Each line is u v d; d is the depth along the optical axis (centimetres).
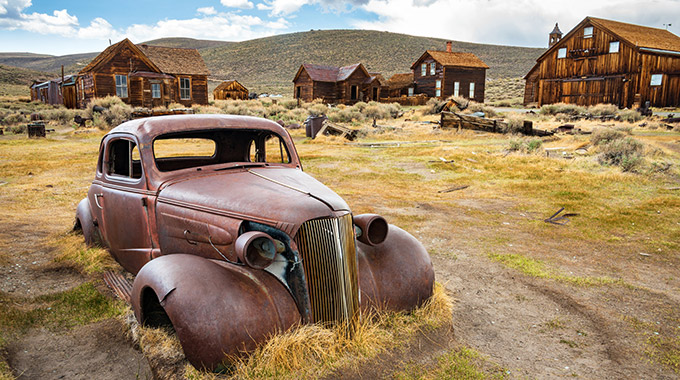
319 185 349
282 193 318
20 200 841
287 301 294
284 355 281
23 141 1948
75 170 1225
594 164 1304
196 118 396
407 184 1122
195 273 282
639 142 1415
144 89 3694
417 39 18475
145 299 313
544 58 4481
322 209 296
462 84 5256
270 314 285
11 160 1380
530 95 5206
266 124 422
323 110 3794
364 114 3431
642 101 3803
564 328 401
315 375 285
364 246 369
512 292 485
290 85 12144
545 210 865
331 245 298
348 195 977
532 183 1091
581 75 4203
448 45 5597
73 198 877
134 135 381
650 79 3800
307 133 2281
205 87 4250
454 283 508
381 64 14550
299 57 15538
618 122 2695
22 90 9462
